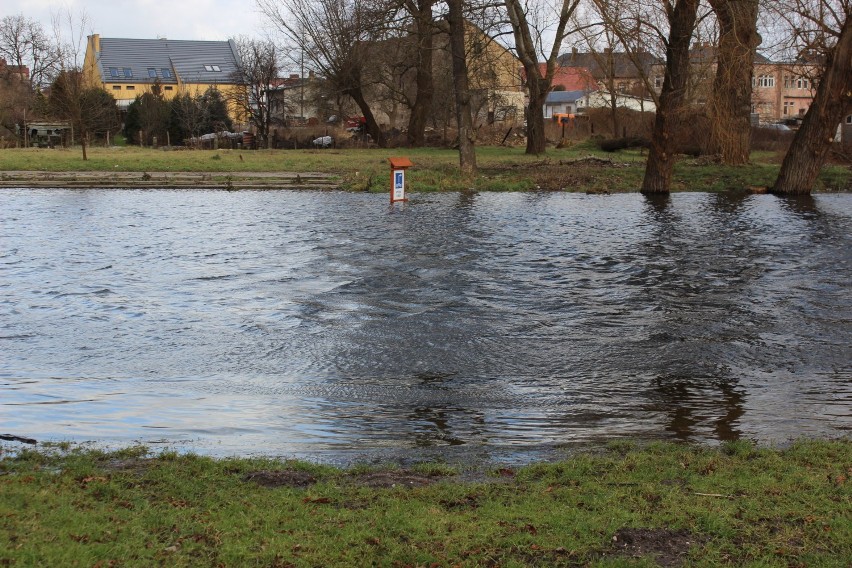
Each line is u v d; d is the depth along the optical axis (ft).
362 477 19.20
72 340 33.30
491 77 175.42
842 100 93.66
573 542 15.34
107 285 43.96
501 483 18.83
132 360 30.60
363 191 98.94
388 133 206.28
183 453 20.92
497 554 14.89
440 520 16.26
